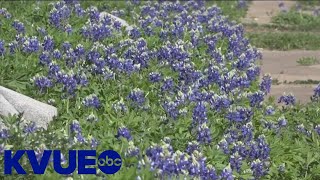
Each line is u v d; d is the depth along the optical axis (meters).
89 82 13.47
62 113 11.93
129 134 10.79
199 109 11.91
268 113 13.23
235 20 25.58
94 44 15.49
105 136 10.75
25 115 11.43
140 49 15.49
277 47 22.12
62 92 12.66
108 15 18.75
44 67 13.97
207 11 22.47
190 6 23.33
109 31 16.73
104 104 12.43
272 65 19.84
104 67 13.85
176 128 11.62
